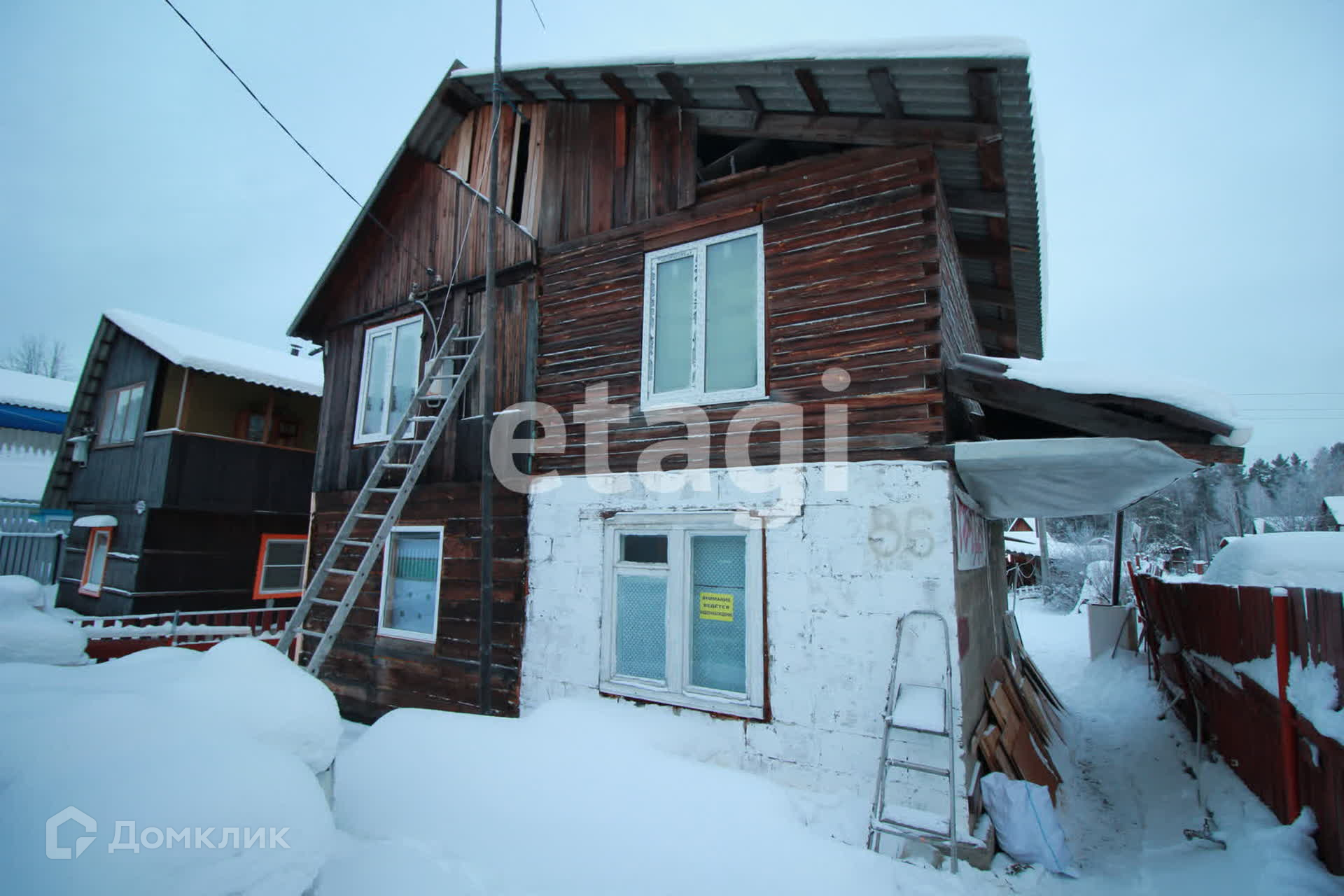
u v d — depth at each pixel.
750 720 4.87
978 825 4.17
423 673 6.70
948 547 4.40
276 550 13.12
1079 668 11.28
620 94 6.39
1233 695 5.27
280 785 2.38
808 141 5.59
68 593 13.08
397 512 5.97
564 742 4.60
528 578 6.18
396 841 3.45
